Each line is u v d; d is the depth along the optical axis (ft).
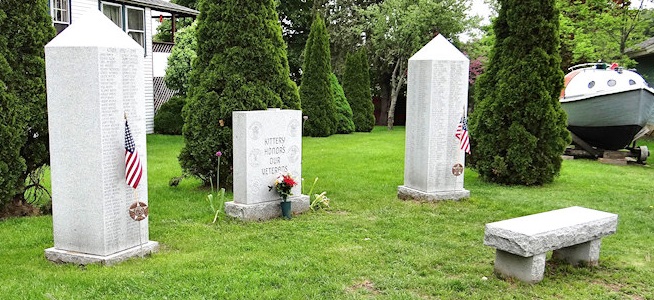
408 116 30.89
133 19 71.56
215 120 31.65
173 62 72.23
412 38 91.66
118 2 67.56
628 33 66.95
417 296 15.83
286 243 21.24
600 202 30.25
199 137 31.91
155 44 79.66
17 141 24.59
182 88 73.41
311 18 118.32
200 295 15.42
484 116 36.35
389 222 24.97
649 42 71.41
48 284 15.98
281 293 15.74
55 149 18.29
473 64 95.81
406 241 21.85
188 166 32.50
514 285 16.80
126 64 18.34
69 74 17.63
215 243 21.20
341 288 16.29
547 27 34.58
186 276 16.88
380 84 110.93
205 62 32.81
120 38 18.33
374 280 17.10
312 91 72.43
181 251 20.17
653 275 18.08
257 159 25.50
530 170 35.14
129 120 18.60
